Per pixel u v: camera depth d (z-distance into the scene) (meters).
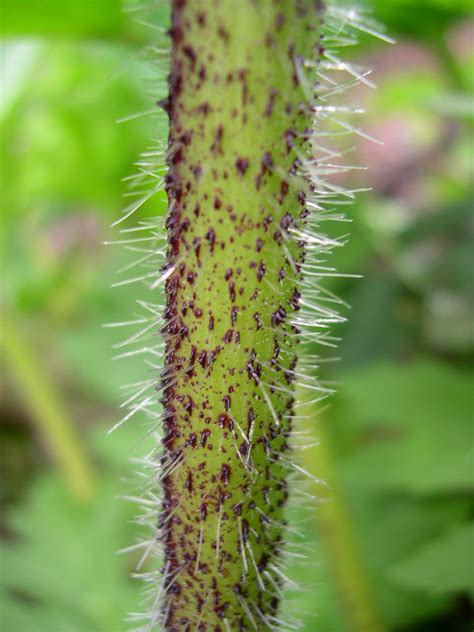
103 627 0.36
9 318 0.44
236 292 0.15
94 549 0.39
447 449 0.32
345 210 0.47
